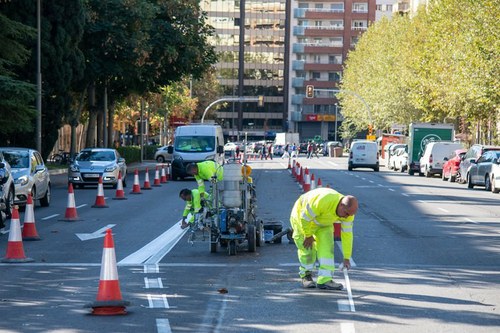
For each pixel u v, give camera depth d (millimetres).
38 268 16406
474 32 52875
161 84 70438
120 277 15242
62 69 53125
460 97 60531
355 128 140000
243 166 18562
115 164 44156
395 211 30688
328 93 181875
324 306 12531
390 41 101812
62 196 38219
